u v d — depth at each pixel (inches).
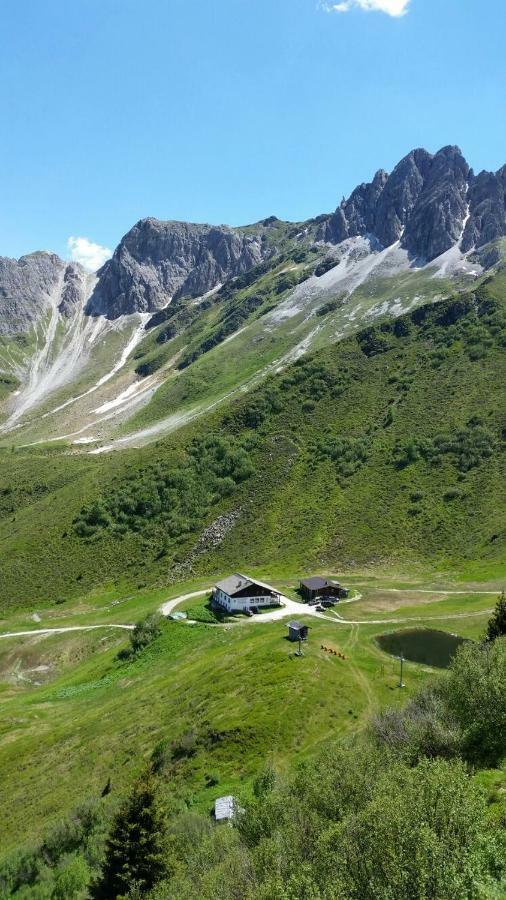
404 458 5693.9
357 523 5128.0
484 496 4955.7
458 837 804.6
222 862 1092.5
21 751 2783.0
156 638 3784.5
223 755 2118.6
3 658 4367.6
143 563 5477.4
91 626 4488.2
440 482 5290.4
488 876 774.5
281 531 5319.9
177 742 2257.6
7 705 3570.4
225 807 1681.8
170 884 1194.6
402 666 2573.8
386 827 814.5
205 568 5123.0
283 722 2199.8
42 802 2261.3
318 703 2299.5
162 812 1389.0
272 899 844.6
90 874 1603.1
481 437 5526.6
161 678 3107.8
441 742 1371.8
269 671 2632.9
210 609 3951.8
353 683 2476.6
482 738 1369.3
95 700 3233.3
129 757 2348.7
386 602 3796.8
